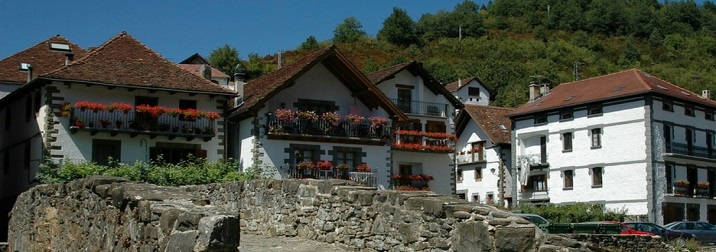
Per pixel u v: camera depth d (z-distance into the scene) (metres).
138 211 10.57
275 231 19.38
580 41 159.62
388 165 45.19
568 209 53.00
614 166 57.16
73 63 38.28
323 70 44.16
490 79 122.19
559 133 61.06
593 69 141.38
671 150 56.56
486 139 66.62
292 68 44.12
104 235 12.14
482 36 162.75
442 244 13.34
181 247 9.03
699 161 59.62
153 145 39.22
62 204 15.09
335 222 17.05
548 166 61.47
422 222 13.97
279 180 19.58
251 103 41.78
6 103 43.47
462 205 13.07
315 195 17.95
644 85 56.50
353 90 44.88
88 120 37.47
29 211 17.81
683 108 58.75
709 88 124.00
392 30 154.88
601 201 57.72
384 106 45.31
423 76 54.00
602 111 58.31
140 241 10.35
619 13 168.38
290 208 18.91
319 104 43.81
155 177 33.28
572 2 174.12
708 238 40.06
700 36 163.88
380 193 15.52
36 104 38.75
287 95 42.97
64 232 14.80
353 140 43.81
